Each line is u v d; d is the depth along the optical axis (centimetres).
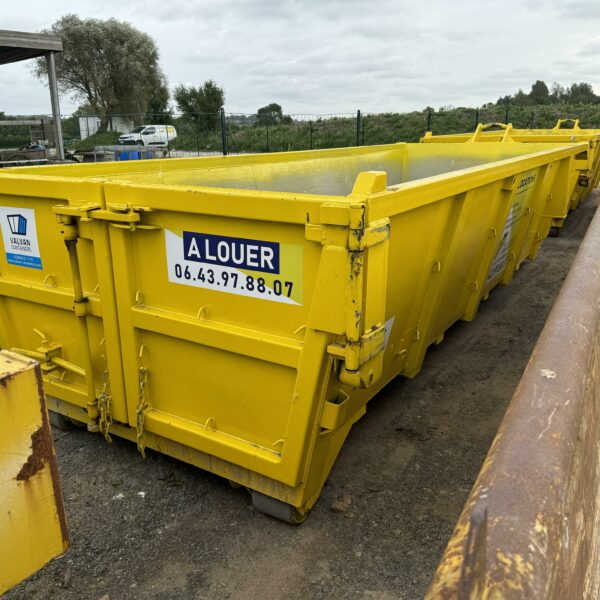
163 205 237
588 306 134
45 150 1554
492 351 485
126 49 4353
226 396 254
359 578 238
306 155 521
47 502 138
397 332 309
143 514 273
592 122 2861
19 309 318
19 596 227
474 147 685
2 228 307
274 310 228
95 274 275
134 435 298
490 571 58
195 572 239
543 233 686
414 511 281
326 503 285
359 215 192
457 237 327
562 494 71
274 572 240
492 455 80
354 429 357
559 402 89
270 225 217
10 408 124
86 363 287
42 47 1183
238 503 281
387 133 2814
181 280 249
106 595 227
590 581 105
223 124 1602
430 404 392
